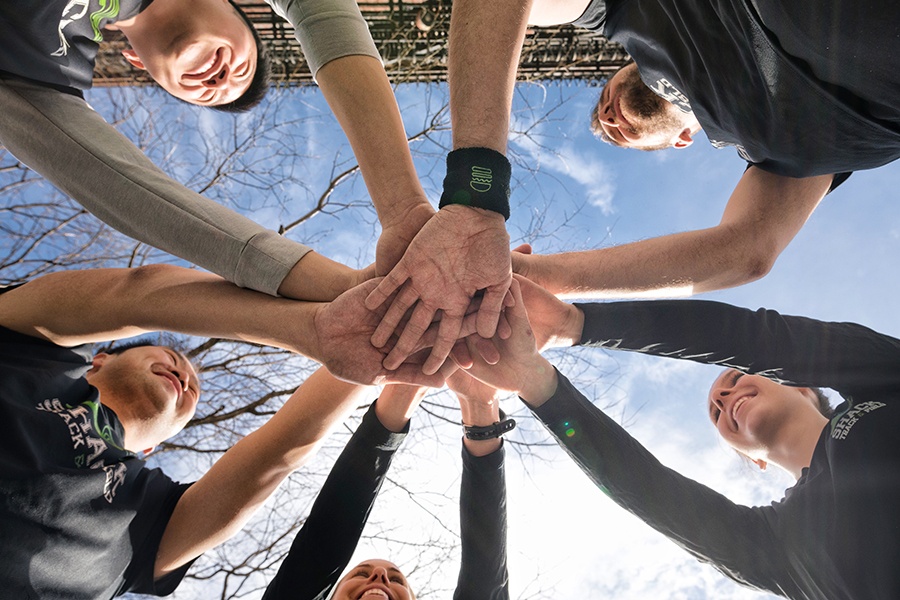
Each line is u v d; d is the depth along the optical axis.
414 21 2.25
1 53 0.69
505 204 0.71
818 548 0.72
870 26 0.57
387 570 1.15
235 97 0.99
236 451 0.87
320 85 0.78
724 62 0.71
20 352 0.71
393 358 0.76
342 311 0.73
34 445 0.67
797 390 1.05
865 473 0.70
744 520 0.79
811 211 0.86
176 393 0.95
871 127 0.68
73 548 0.68
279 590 0.81
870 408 0.73
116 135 0.75
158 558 0.81
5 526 0.62
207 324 0.73
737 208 0.86
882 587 0.65
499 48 0.69
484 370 0.80
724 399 1.10
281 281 0.73
